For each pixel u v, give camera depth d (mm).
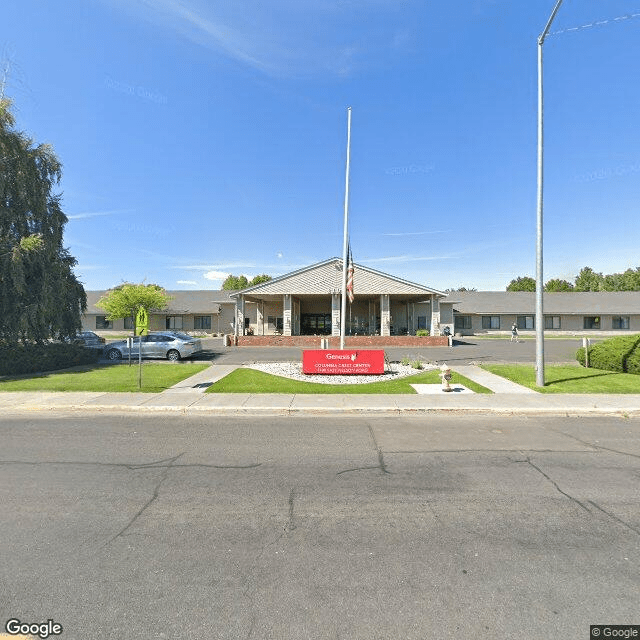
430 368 16812
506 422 8867
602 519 4348
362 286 32562
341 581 3293
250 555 3686
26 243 17109
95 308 45844
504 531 4098
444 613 2916
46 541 3934
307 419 9250
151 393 11867
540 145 12055
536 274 12391
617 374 14500
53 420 9203
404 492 5086
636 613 2912
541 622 2820
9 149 17984
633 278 66938
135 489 5215
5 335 17359
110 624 2820
